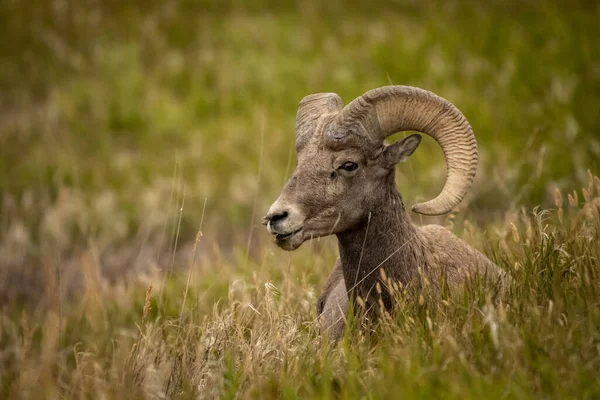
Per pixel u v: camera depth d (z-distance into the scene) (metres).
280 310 21.14
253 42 69.62
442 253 21.69
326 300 23.88
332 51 65.62
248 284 26.58
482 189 40.91
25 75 71.12
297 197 20.22
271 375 18.25
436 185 45.78
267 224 20.22
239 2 76.88
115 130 62.53
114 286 39.00
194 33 72.44
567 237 20.33
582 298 17.61
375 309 20.73
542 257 19.39
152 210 50.72
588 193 21.38
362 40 67.00
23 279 46.88
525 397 14.95
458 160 20.09
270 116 58.72
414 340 17.45
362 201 20.66
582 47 58.78
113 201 51.66
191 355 20.16
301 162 20.67
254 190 50.47
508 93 55.56
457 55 62.00
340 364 18.02
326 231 20.58
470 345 16.98
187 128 60.75
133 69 69.06
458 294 18.77
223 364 19.30
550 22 63.72
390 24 68.88
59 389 21.19
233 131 57.53
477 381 15.37
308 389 17.16
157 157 57.81
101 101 65.50
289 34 69.75
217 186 52.06
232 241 47.91
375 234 20.92
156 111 62.91
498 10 68.38
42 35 74.44
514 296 18.61
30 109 67.19
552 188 39.66
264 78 63.78
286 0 76.38
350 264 21.44
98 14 76.06
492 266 21.09
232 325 20.83
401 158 20.73
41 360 22.34
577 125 47.66
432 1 72.31
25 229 50.59
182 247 48.66
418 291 20.62
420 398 15.41
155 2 77.56
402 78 60.53
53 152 59.75
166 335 22.78
